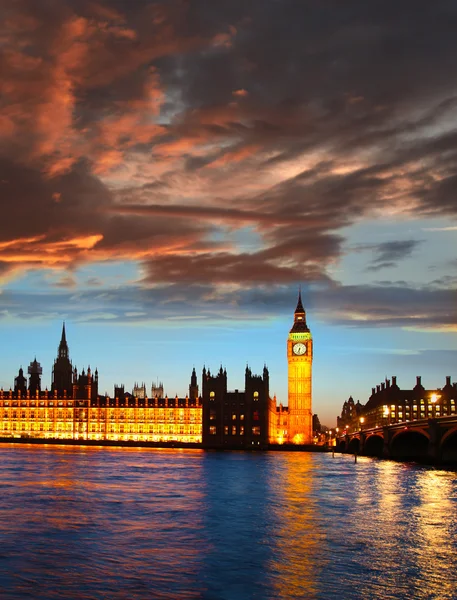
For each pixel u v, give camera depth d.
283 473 157.12
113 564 61.31
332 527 79.12
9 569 59.25
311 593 53.03
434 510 92.81
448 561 62.22
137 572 58.62
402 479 139.50
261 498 106.12
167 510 92.81
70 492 113.31
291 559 63.19
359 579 56.56
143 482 132.50
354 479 139.75
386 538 72.38
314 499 104.75
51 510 92.31
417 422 183.00
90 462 194.75
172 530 77.31
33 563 61.41
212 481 135.38
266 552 65.94
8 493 111.50
